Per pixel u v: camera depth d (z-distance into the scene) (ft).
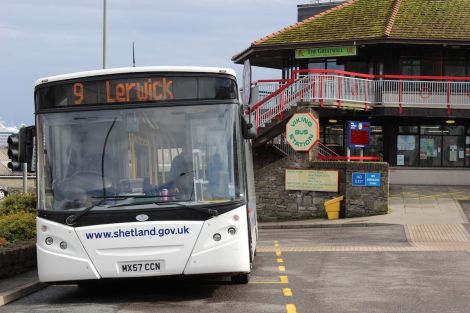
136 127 31.50
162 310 29.63
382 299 32.09
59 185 31.14
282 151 99.50
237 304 30.94
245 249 30.83
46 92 32.19
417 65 109.29
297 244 60.44
